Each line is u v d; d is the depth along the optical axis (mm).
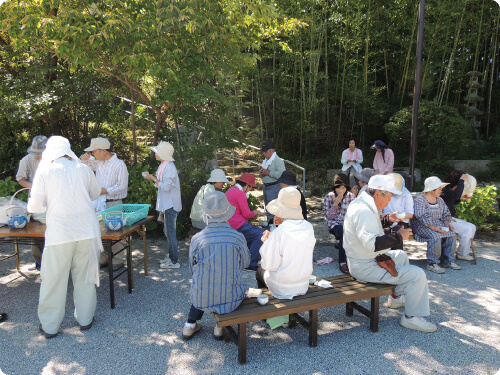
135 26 4582
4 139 7254
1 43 6516
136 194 5648
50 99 5895
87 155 4539
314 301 2842
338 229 4586
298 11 9125
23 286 4086
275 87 10680
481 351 2861
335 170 10227
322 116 11484
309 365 2701
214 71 5410
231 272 2703
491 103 13266
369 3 10008
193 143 6375
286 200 2920
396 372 2611
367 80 11539
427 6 10172
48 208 2975
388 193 3166
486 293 3910
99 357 2797
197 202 4738
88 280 3145
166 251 5297
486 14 11359
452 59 10984
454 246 4637
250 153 10555
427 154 10820
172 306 3639
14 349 2893
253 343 3014
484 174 10164
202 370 2645
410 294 3127
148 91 6820
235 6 5430
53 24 4422
